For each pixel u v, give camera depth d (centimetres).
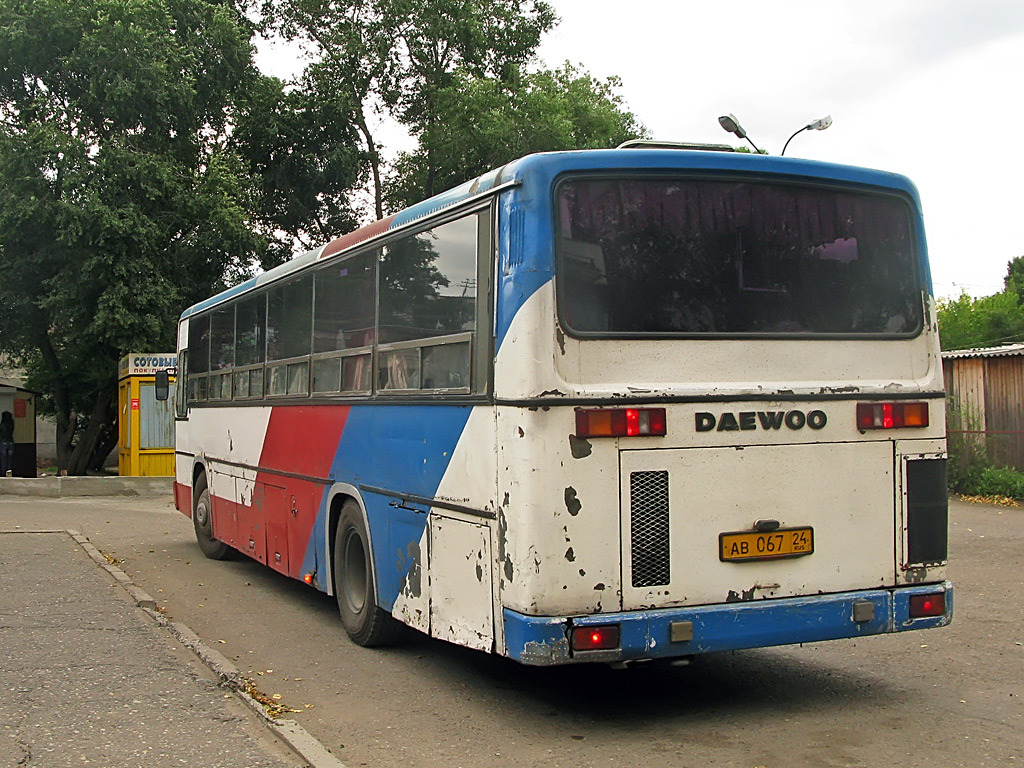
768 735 541
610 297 541
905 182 618
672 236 559
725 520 548
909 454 592
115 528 1559
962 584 1004
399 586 678
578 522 521
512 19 3406
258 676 684
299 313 891
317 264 845
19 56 2381
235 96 2834
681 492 540
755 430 556
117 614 829
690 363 551
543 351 523
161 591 1026
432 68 3341
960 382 2019
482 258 573
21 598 898
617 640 520
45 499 2050
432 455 625
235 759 493
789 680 659
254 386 1029
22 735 527
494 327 553
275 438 956
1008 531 1400
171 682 630
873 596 575
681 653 532
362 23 3306
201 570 1161
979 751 508
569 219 540
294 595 1002
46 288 2373
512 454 527
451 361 605
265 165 3153
